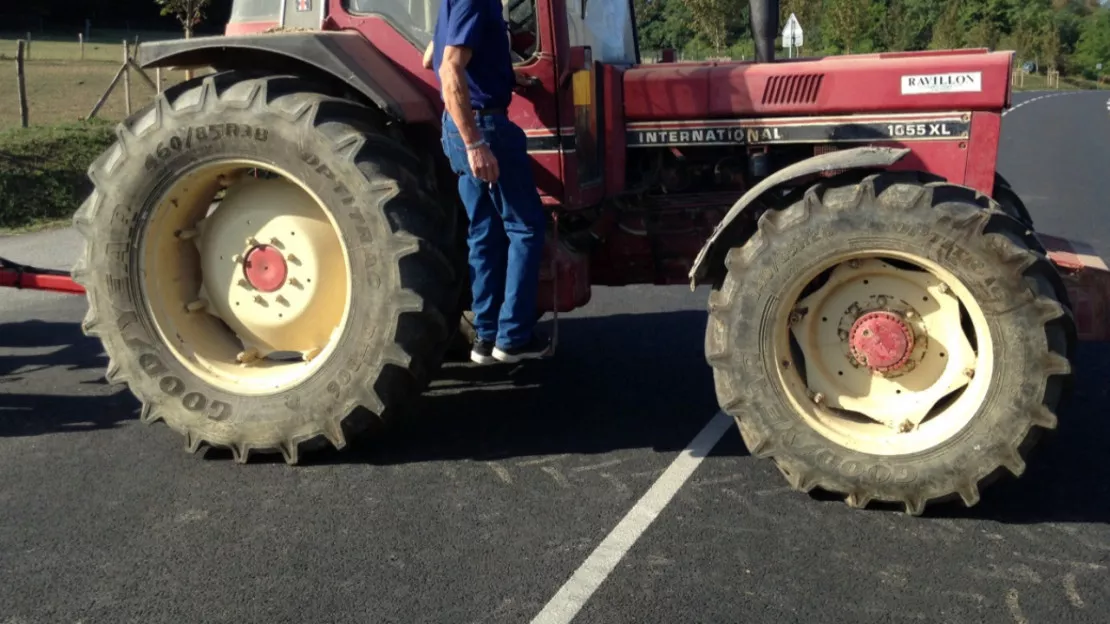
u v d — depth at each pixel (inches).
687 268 189.9
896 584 126.3
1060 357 135.4
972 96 164.4
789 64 176.4
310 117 157.4
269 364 174.7
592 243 189.6
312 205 165.9
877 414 146.5
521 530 142.6
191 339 172.2
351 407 162.4
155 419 170.6
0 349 246.2
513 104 168.1
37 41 1722.4
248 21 183.6
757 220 159.3
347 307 162.2
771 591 125.2
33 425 190.9
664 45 237.3
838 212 140.8
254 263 169.3
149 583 130.7
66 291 208.8
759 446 148.0
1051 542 136.2
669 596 124.5
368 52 167.6
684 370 217.2
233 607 124.6
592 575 129.8
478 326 167.5
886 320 144.9
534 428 183.2
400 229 157.2
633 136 183.2
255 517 149.0
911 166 169.5
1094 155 689.0
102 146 523.2
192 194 169.0
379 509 150.7
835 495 149.6
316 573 132.2
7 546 141.3
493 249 163.6
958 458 139.3
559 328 255.6
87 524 147.7
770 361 146.3
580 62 169.0
